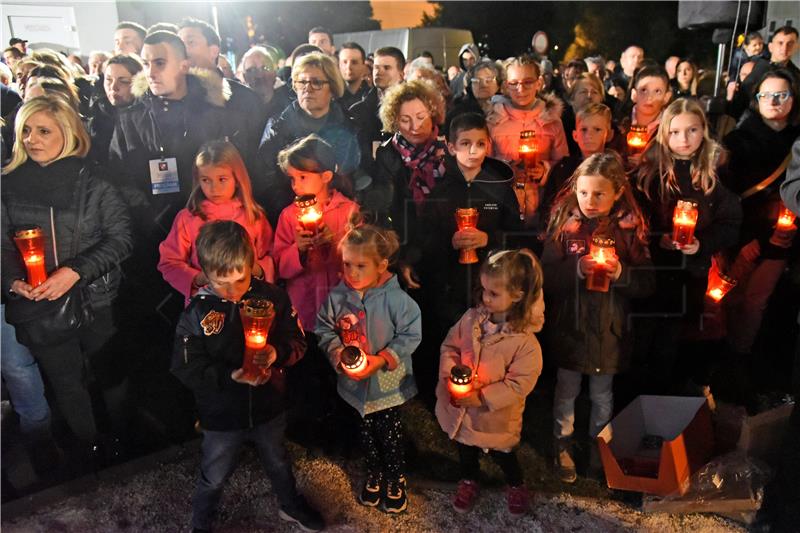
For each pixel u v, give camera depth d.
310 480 2.29
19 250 2.02
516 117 2.62
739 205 2.27
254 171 2.45
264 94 2.99
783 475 1.81
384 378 2.12
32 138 2.00
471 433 2.08
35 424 2.32
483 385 2.07
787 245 2.48
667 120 2.17
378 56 3.05
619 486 2.10
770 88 2.32
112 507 2.19
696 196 2.21
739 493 2.06
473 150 2.27
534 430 2.49
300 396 2.57
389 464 2.15
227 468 1.94
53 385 2.28
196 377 1.87
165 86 2.25
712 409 2.46
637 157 2.40
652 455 2.27
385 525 2.09
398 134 2.41
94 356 2.35
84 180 2.14
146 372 2.54
